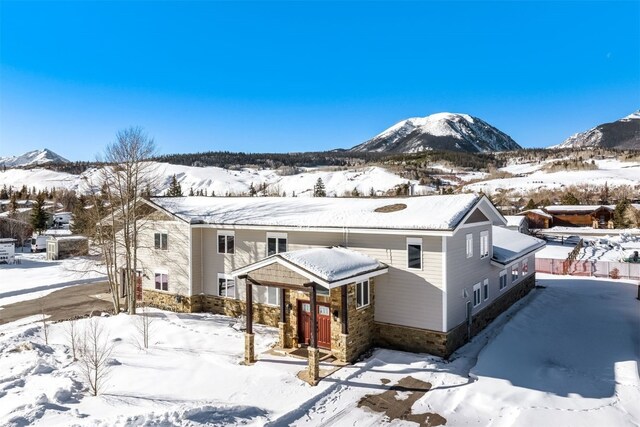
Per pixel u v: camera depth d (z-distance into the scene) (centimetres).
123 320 2109
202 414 1120
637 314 2195
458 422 1156
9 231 6544
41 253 5838
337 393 1323
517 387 1338
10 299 2772
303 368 1491
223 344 1769
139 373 1457
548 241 5612
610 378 1423
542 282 3159
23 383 1357
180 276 2350
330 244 1911
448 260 1650
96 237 2469
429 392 1327
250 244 2172
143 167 2444
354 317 1609
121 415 1072
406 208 1905
